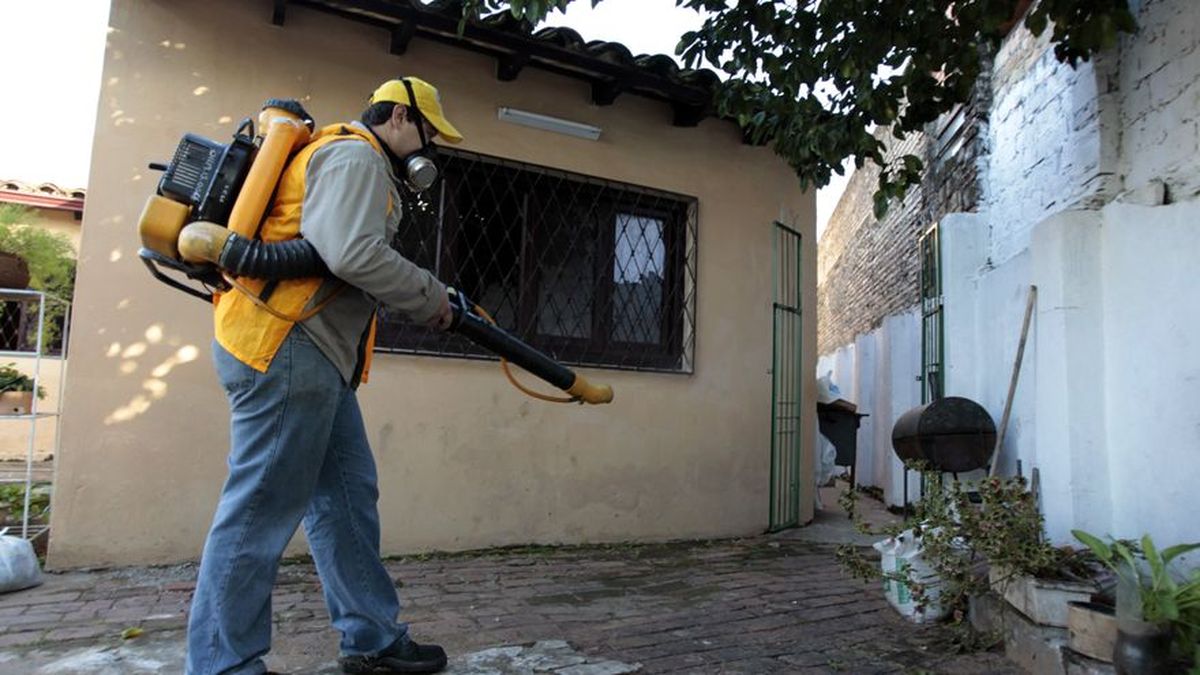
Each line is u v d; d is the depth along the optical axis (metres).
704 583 4.03
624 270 5.25
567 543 4.83
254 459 2.03
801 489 5.96
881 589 3.96
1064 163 3.85
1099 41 3.02
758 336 5.63
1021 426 4.00
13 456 9.39
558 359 4.93
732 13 3.45
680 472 5.24
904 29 3.35
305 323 2.06
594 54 4.66
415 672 2.51
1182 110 2.96
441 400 4.53
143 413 3.96
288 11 4.29
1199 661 2.16
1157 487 2.93
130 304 3.96
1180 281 2.86
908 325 7.21
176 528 3.98
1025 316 3.71
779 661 2.85
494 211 4.82
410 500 4.43
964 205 5.44
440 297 2.19
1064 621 2.71
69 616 3.12
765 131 4.27
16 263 4.53
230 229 1.94
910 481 6.54
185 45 4.10
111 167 3.96
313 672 2.52
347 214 1.96
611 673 2.64
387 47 4.50
